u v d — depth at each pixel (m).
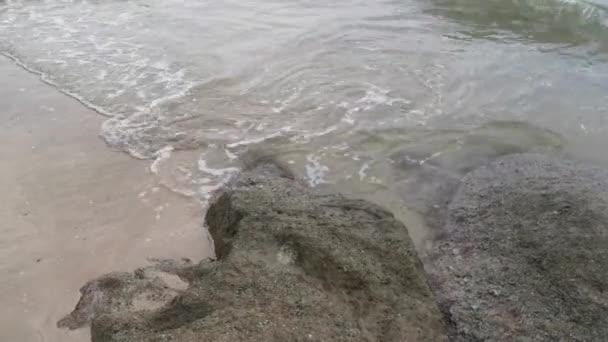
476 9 4.10
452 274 1.92
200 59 3.48
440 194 2.35
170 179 2.46
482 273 1.89
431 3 4.25
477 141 2.67
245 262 1.76
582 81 3.14
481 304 1.77
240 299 1.62
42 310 1.82
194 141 2.71
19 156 2.62
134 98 3.08
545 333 1.64
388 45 3.60
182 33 3.85
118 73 3.35
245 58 3.47
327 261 1.74
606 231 1.94
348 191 2.37
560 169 2.38
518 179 2.35
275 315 1.56
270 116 2.91
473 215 2.19
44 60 3.52
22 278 1.95
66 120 2.89
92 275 1.96
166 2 4.42
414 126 2.79
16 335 1.74
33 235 2.15
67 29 3.98
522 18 3.93
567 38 3.64
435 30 3.82
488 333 1.67
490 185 2.35
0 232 2.16
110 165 2.55
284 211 1.97
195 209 2.28
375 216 1.98
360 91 3.10
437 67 3.33
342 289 1.68
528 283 1.80
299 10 4.19
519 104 2.95
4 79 3.32
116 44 3.72
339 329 1.55
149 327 1.57
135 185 2.42
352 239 1.83
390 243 1.84
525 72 3.25
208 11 4.21
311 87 3.15
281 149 2.64
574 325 1.64
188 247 2.08
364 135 2.73
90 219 2.23
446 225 2.19
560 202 2.12
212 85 3.19
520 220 2.08
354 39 3.69
